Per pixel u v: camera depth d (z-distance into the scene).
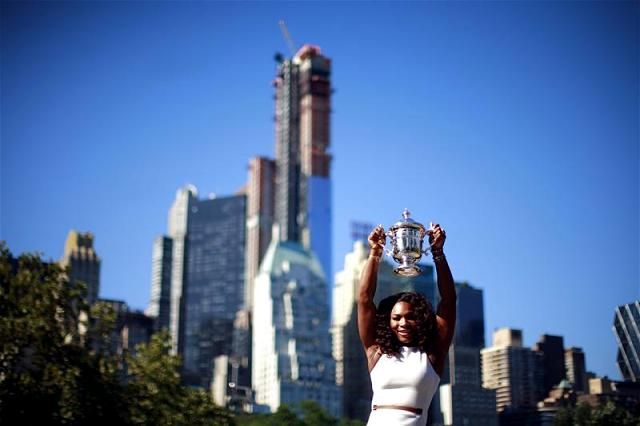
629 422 29.91
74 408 35.84
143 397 40.22
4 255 38.41
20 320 36.03
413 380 6.03
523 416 40.84
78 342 39.62
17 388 34.97
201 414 45.06
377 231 6.62
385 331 6.27
